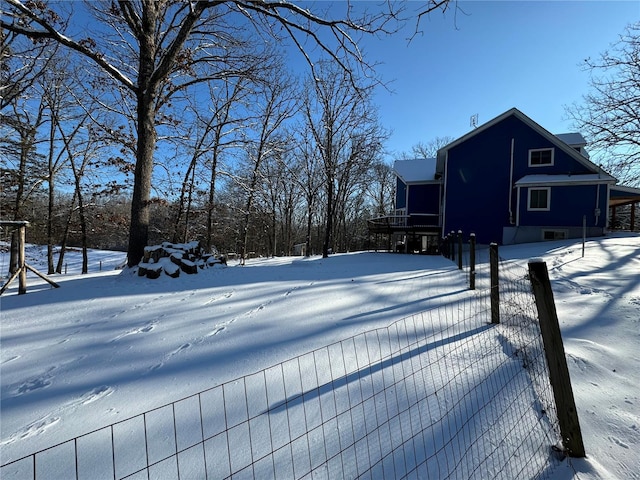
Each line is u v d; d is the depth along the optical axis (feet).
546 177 58.23
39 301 17.95
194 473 5.92
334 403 8.11
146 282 23.17
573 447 6.96
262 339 12.19
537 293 7.38
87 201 68.54
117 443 6.68
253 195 70.18
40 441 6.75
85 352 11.26
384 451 6.62
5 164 55.16
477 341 12.09
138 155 28.66
